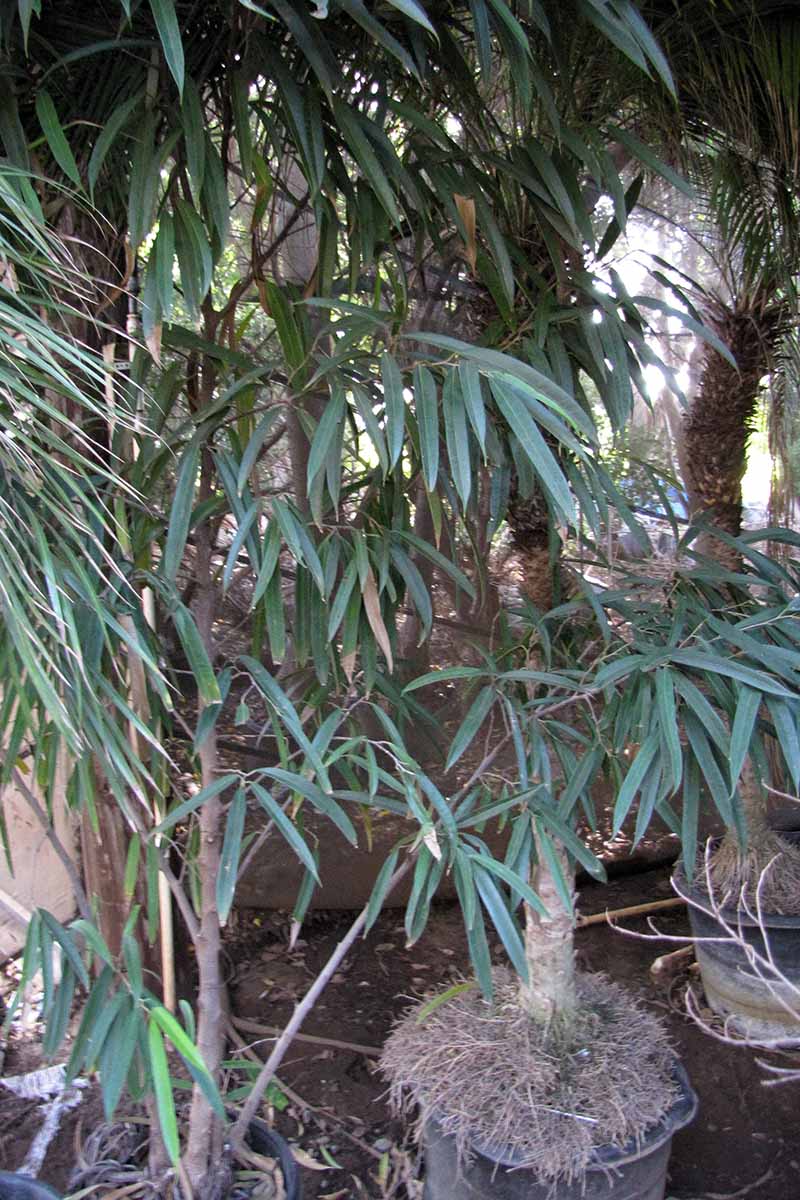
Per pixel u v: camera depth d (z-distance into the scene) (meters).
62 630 0.77
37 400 0.73
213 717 0.99
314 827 2.01
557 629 1.30
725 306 1.71
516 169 1.03
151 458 1.02
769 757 1.74
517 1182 1.11
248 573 1.19
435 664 1.93
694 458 1.76
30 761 1.52
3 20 0.86
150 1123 1.15
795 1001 1.61
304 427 0.96
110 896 1.46
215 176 0.91
